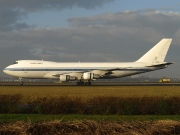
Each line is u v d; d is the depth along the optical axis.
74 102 29.39
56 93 55.91
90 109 29.06
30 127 18.95
